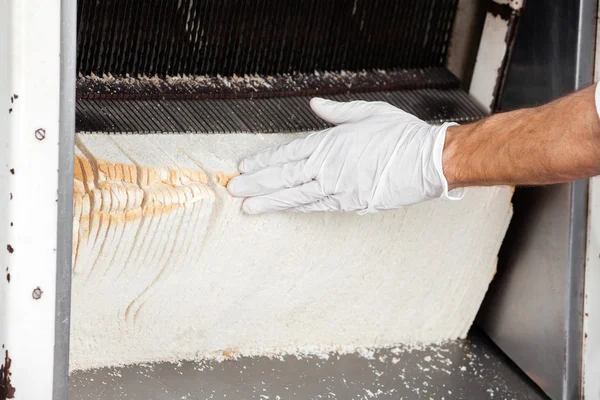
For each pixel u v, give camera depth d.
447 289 1.64
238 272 1.41
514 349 1.65
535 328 1.59
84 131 1.36
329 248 1.47
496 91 1.67
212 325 1.46
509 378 1.61
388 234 1.50
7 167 0.99
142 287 1.35
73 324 1.34
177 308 1.41
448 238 1.57
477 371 1.62
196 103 1.52
